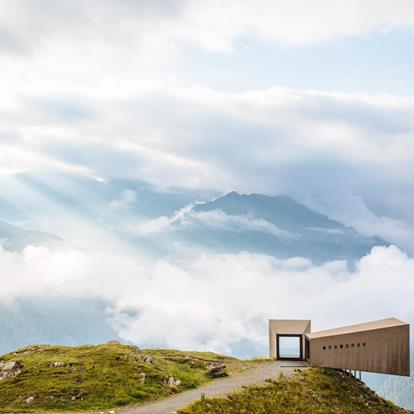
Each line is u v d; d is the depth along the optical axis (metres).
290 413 55.84
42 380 63.16
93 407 56.09
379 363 73.00
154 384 64.94
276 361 88.00
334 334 77.81
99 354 75.94
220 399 57.09
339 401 64.31
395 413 67.19
